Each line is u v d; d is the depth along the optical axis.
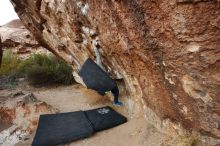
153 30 2.93
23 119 5.29
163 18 2.69
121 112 5.08
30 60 10.12
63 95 7.02
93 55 5.21
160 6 2.62
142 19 2.98
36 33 7.20
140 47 3.34
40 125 4.84
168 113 3.68
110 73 4.98
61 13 5.04
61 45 6.41
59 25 5.55
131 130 4.38
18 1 6.62
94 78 5.08
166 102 3.57
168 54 2.93
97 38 4.54
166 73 3.19
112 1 3.27
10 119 5.36
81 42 5.25
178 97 3.24
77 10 4.42
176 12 2.49
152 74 3.53
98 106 5.70
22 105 5.57
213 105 2.80
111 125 4.67
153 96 3.83
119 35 3.69
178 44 2.73
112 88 4.99
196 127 3.21
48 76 8.27
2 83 8.73
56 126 4.76
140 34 3.17
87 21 4.40
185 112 3.27
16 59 10.73
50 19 5.73
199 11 2.33
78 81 7.40
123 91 5.03
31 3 5.96
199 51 2.56
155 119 4.09
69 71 8.29
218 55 2.46
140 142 4.00
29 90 7.89
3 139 4.85
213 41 2.41
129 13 3.12
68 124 4.77
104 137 4.45
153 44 3.08
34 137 4.60
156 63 3.25
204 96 2.84
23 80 8.98
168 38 2.81
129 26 3.27
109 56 4.55
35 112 5.44
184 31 2.55
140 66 3.72
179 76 3.00
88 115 4.91
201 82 2.77
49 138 4.54
